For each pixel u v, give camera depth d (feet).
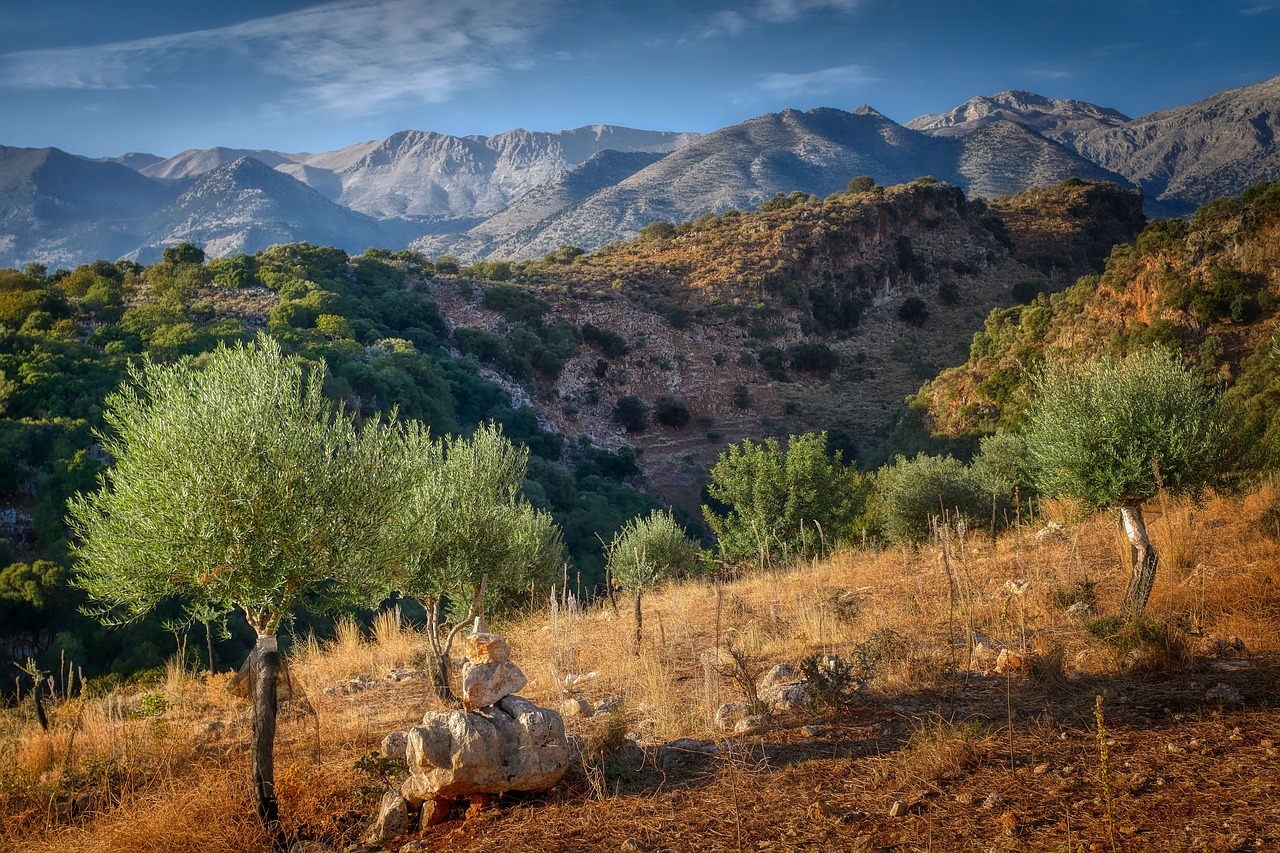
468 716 18.49
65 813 22.24
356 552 22.27
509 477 41.24
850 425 347.77
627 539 78.84
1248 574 29.53
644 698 26.81
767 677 26.32
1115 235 592.60
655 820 16.22
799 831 14.83
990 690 22.39
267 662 20.53
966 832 13.87
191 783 23.11
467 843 16.58
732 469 72.69
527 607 55.31
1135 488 29.91
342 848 17.87
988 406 169.27
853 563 53.36
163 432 20.33
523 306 397.19
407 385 256.93
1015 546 44.68
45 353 202.28
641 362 390.83
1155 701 19.54
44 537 147.43
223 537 20.01
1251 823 12.82
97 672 113.50
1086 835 13.14
